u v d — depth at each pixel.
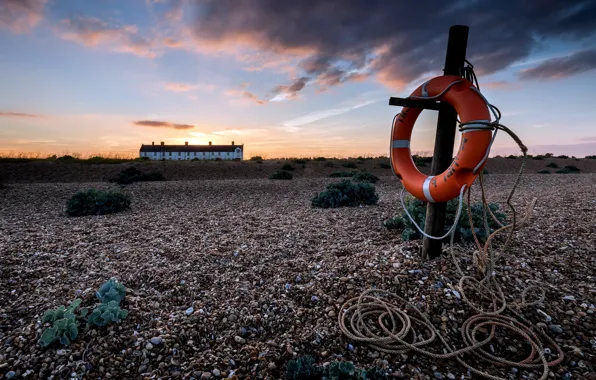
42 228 5.73
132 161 23.30
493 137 2.81
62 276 3.53
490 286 2.92
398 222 5.04
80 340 2.41
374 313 2.78
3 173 16.88
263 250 4.45
